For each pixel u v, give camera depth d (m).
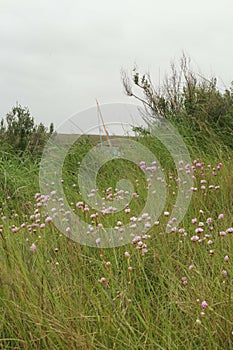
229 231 3.05
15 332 2.62
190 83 8.23
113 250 3.37
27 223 4.42
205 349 2.38
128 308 2.69
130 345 2.31
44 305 2.58
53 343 2.39
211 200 4.50
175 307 2.66
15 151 8.53
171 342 2.34
